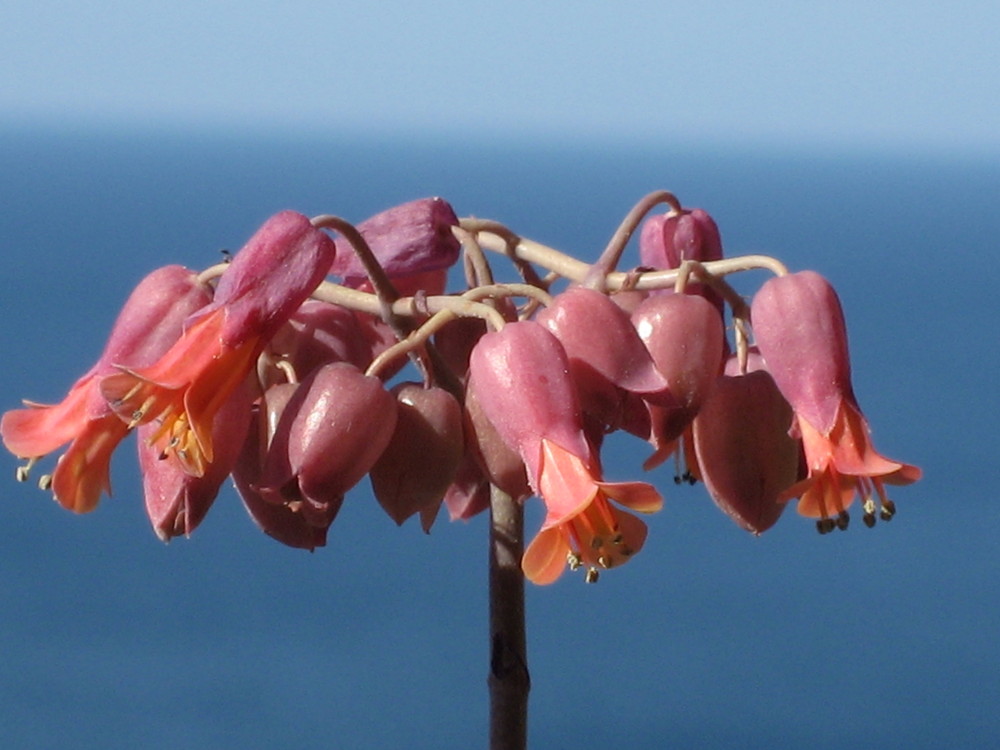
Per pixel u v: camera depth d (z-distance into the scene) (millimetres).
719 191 14297
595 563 317
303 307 345
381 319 340
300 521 332
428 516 333
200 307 331
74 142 24266
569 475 317
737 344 341
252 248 325
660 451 330
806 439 331
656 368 325
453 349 345
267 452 325
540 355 320
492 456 328
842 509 332
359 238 329
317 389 324
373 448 323
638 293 341
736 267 337
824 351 330
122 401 318
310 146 25609
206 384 321
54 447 330
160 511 326
